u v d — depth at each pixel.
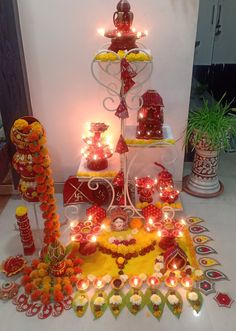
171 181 2.33
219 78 3.21
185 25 2.05
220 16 2.97
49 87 2.25
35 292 1.69
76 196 2.39
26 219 1.89
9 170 2.52
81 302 1.66
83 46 2.12
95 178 2.05
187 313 1.61
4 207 2.46
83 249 1.94
